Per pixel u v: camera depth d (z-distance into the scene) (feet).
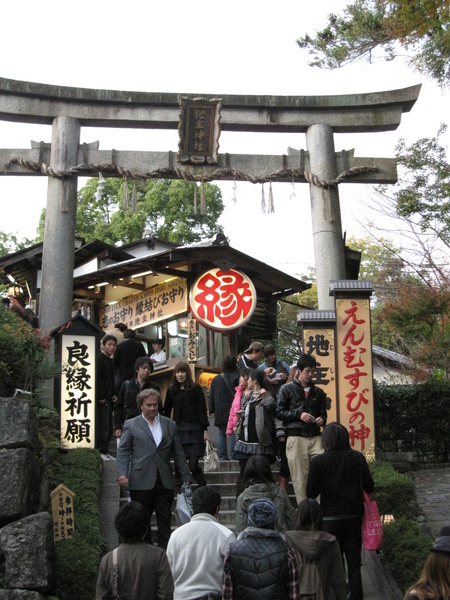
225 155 43.32
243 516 20.10
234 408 30.71
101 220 97.60
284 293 55.93
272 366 35.53
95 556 23.70
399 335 71.26
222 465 33.71
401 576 23.20
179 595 16.47
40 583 21.38
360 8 44.09
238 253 46.09
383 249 76.48
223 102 43.27
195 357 48.01
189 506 23.88
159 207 94.84
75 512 25.48
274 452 27.73
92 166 42.29
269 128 43.96
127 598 15.88
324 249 42.29
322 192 43.01
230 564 15.58
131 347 37.52
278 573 15.38
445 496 35.37
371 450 33.65
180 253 45.44
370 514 22.48
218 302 45.06
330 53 44.09
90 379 29.73
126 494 30.30
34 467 24.03
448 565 11.40
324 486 22.33
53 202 41.81
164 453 24.79
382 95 44.06
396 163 43.75
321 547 17.69
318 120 43.96
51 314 40.32
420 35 36.63
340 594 17.75
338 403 34.12
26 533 21.94
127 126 43.70
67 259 41.24
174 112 43.42
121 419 29.89
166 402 30.07
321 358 34.50
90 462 27.58
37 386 31.96
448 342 48.24
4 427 23.97
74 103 42.96
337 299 35.09
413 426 45.01
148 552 16.29
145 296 52.65
